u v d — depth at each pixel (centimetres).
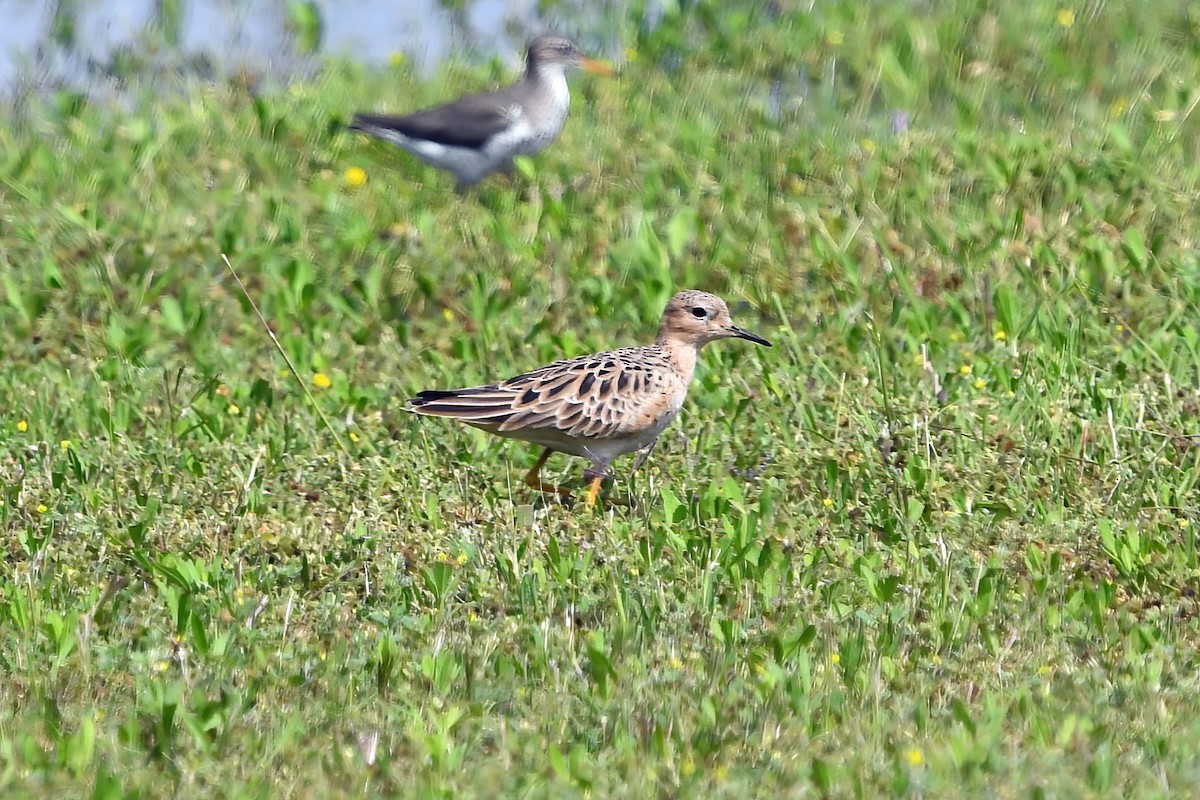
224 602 1072
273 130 1988
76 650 1009
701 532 1184
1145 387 1402
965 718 916
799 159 1883
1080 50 2197
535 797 851
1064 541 1174
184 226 1747
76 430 1381
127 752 895
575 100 2111
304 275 1617
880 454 1301
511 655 1014
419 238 1742
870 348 1526
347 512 1218
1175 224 1738
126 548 1140
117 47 2223
